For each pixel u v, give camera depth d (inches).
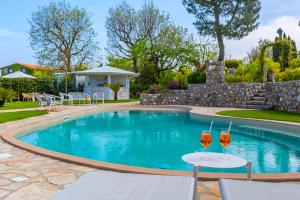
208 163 121.6
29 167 200.5
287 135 400.8
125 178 97.0
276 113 550.3
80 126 498.6
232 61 1101.7
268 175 174.6
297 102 562.3
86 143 362.3
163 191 85.3
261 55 816.3
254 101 702.5
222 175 173.8
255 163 268.2
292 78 762.2
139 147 339.3
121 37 1419.8
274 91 657.0
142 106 809.5
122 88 1149.7
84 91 1158.3
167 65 1362.0
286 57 856.9
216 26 856.3
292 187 89.6
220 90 785.6
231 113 560.7
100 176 99.0
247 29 868.6
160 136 409.1
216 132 434.9
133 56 1375.5
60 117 522.3
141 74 1295.5
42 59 1259.8
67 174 185.0
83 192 84.4
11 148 261.9
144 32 1397.6
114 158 290.7
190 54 1332.4
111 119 589.9
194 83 901.2
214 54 1406.3
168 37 1331.2
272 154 303.4
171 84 916.6
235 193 83.2
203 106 802.8
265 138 391.5
